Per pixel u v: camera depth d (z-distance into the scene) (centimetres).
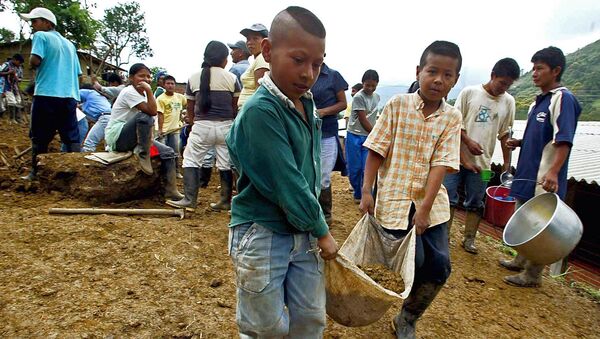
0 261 276
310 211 145
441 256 229
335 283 183
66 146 500
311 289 166
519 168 375
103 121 610
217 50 425
